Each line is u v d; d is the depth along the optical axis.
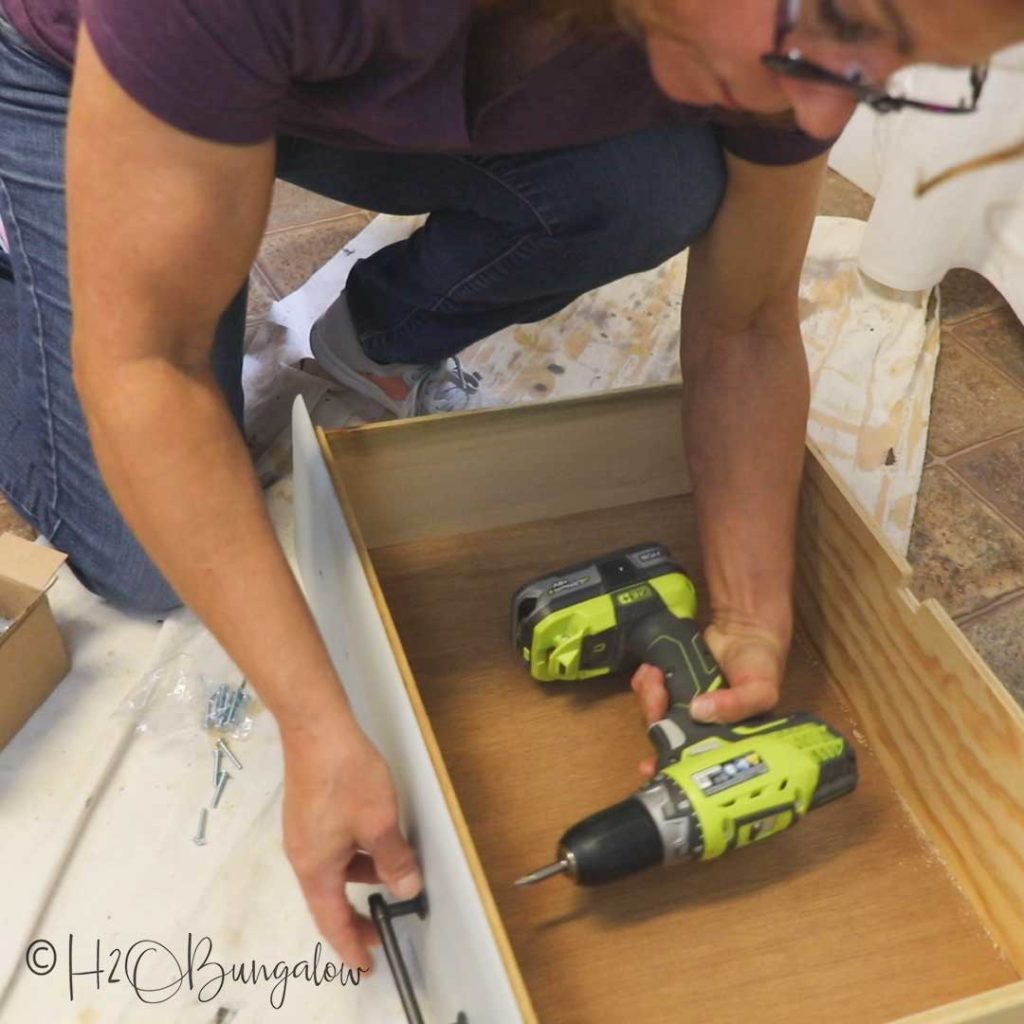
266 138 0.62
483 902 0.63
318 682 0.69
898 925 0.81
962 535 1.26
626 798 0.79
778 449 0.92
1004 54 0.44
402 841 0.72
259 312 1.44
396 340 1.22
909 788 0.88
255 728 0.99
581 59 0.69
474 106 0.71
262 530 0.69
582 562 0.95
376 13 0.60
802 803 0.77
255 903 0.88
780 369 0.94
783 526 0.92
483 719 0.92
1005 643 1.16
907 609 0.84
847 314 1.49
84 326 0.66
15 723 0.97
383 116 0.69
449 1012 0.76
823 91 0.46
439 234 1.11
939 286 1.59
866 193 1.74
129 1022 0.81
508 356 1.41
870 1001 0.77
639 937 0.79
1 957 0.83
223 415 0.69
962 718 0.80
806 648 1.00
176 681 1.02
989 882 0.80
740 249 0.90
